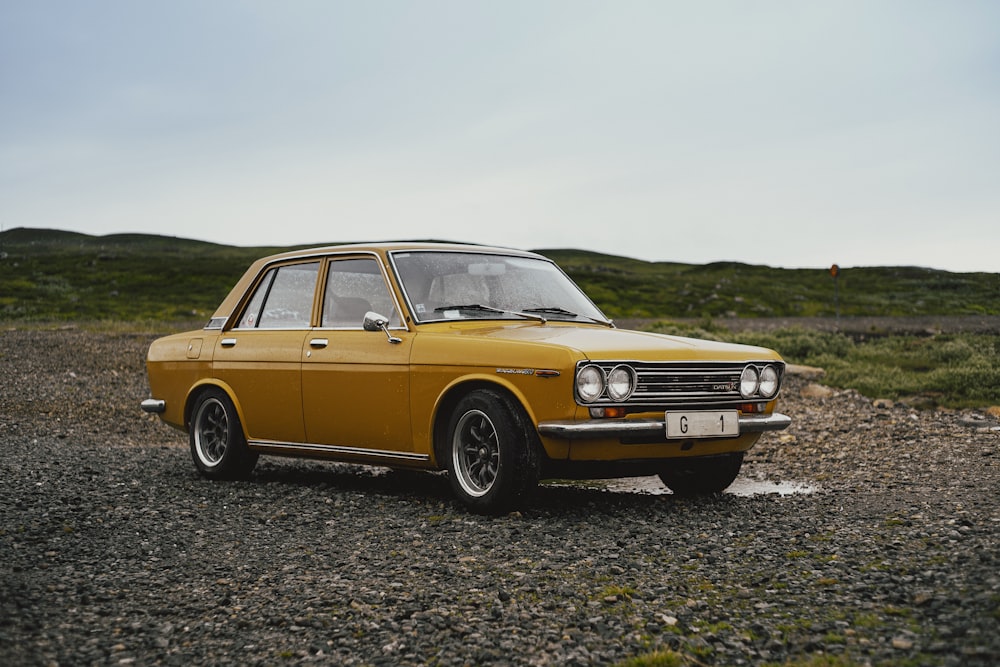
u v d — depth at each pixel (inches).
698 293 2960.1
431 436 219.5
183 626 133.0
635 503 224.4
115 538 189.2
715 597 139.1
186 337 291.0
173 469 295.3
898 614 124.3
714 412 211.3
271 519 208.4
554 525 195.8
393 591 147.8
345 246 255.1
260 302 273.0
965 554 150.3
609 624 128.0
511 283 250.5
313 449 251.4
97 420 440.1
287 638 127.6
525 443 201.8
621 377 200.4
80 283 2471.7
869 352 703.1
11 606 140.1
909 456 301.4
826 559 157.0
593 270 3663.9
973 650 106.6
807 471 287.6
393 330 230.2
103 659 119.6
